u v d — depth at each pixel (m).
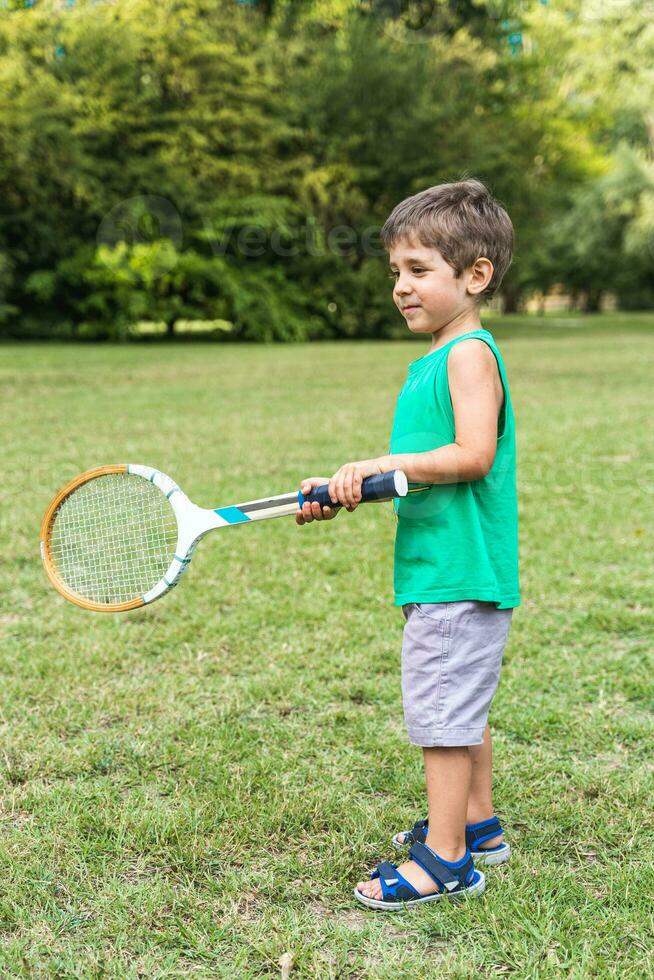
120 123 21.16
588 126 36.06
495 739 2.53
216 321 24.98
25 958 1.63
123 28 21.20
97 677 2.93
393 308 24.52
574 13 33.84
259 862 1.96
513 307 44.25
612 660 3.09
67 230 21.67
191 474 5.99
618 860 1.97
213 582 3.90
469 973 1.60
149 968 1.63
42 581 3.93
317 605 3.61
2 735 2.53
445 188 1.86
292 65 24.14
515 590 1.87
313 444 7.19
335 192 23.67
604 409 9.36
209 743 2.50
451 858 1.84
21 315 22.08
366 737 2.52
